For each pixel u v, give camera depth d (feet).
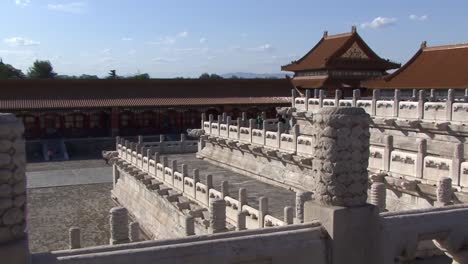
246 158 138.31
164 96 275.39
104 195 162.71
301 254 28.25
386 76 189.37
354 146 29.22
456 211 33.32
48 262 22.84
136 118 274.36
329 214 28.86
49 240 115.44
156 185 120.26
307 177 108.47
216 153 158.51
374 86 187.01
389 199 79.20
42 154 238.89
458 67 167.53
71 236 67.05
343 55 251.80
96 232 121.60
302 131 139.74
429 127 92.17
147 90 277.64
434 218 32.42
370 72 257.14
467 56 171.01
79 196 161.17
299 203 52.11
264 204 73.82
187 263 25.52
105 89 270.46
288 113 148.25
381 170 84.69
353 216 29.07
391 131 103.14
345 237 28.86
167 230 104.99
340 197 29.22
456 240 33.22
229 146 146.41
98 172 200.34
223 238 27.17
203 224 84.74
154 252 24.79
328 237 28.91
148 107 267.18
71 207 147.02
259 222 74.69
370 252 29.84
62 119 260.42
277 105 284.20
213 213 66.49
